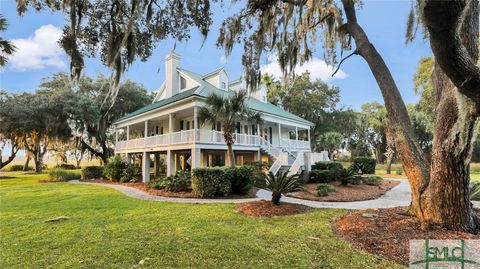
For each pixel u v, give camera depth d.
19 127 19.81
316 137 32.38
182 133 13.76
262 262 3.42
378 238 4.12
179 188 10.79
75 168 34.97
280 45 7.09
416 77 25.16
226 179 9.80
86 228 5.16
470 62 2.81
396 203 8.17
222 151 16.39
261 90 22.23
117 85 5.13
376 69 5.42
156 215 6.28
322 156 17.86
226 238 4.41
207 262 3.45
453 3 2.27
